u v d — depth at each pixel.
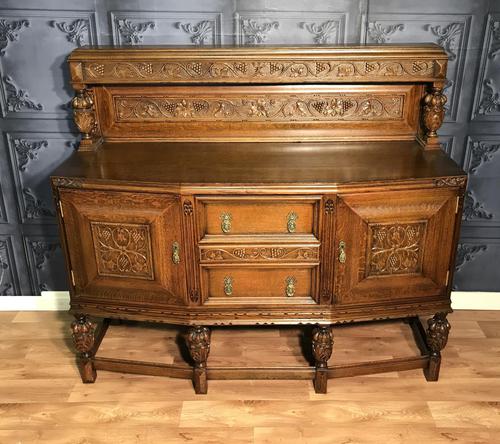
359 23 2.27
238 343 2.55
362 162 2.09
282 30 2.28
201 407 2.20
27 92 2.39
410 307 2.14
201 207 1.95
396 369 2.27
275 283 2.09
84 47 2.22
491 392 2.25
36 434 2.08
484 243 2.66
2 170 2.54
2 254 2.72
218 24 2.27
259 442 2.03
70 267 2.12
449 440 2.03
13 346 2.56
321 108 2.27
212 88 2.24
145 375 2.36
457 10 2.24
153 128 2.31
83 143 2.23
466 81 2.36
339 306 2.10
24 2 2.23
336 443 2.03
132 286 2.11
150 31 2.29
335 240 1.98
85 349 2.25
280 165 2.06
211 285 2.09
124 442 2.04
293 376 2.23
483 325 2.67
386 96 2.25
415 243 2.04
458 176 1.94
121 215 1.99
